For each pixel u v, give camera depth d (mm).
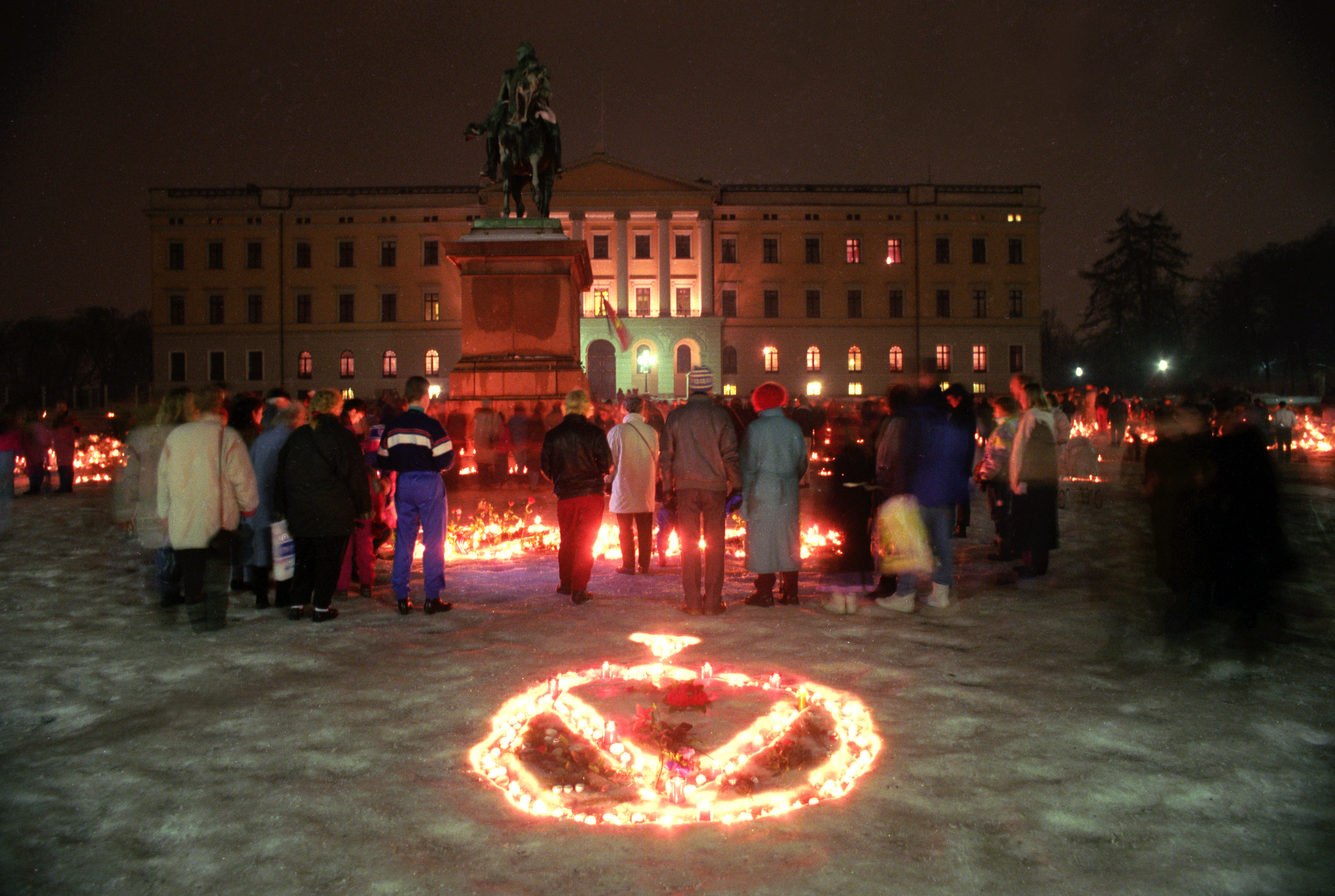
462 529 13211
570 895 3201
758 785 4137
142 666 6258
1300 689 5578
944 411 8250
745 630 7281
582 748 4582
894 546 7938
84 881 3352
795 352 72875
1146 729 4871
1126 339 85188
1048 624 7406
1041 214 74188
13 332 100062
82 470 29578
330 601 7727
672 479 7992
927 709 5234
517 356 18438
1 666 6285
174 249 71688
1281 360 79312
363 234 71625
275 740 4793
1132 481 21172
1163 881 3301
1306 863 3434
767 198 72750
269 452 8383
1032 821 3777
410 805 3965
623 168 70438
